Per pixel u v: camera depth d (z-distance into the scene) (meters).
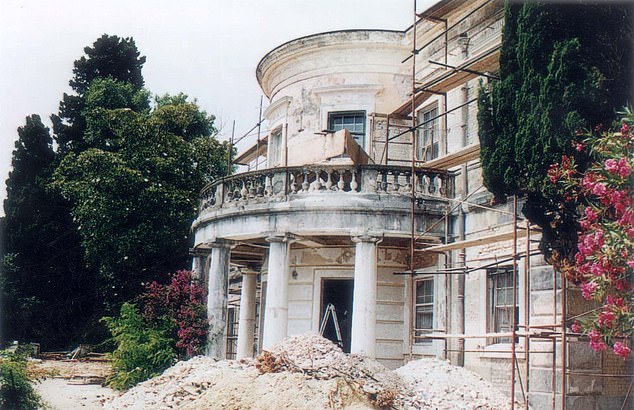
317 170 18.00
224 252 19.84
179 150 30.73
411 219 17.30
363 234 17.28
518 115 12.10
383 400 12.80
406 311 19.73
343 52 22.98
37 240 35.56
